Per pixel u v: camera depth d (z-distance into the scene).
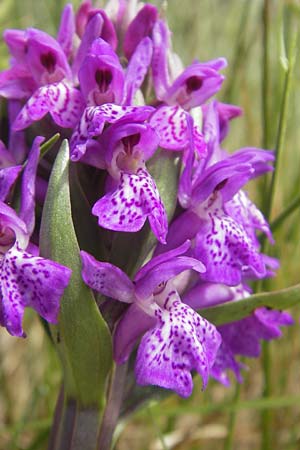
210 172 0.11
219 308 0.11
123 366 0.11
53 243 0.10
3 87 0.11
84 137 0.10
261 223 0.12
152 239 0.11
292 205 0.13
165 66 0.11
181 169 0.11
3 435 0.15
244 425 0.16
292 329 0.15
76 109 0.10
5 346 0.16
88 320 0.10
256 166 0.12
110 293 0.10
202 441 0.15
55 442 0.11
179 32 0.21
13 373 0.16
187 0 0.21
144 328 0.10
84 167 0.11
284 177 0.16
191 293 0.11
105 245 0.11
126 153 0.10
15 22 0.17
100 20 0.11
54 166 0.10
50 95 0.10
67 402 0.11
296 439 0.15
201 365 0.10
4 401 0.16
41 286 0.09
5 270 0.10
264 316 0.12
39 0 0.19
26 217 0.10
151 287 0.10
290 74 0.13
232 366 0.12
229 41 0.21
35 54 0.11
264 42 0.14
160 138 0.10
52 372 0.15
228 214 0.11
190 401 0.15
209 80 0.11
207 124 0.11
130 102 0.10
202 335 0.10
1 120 0.11
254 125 0.17
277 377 0.15
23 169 0.11
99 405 0.11
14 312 0.09
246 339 0.12
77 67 0.11
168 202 0.11
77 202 0.10
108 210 0.10
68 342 0.10
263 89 0.14
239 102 0.18
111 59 0.10
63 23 0.11
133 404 0.11
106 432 0.11
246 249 0.11
